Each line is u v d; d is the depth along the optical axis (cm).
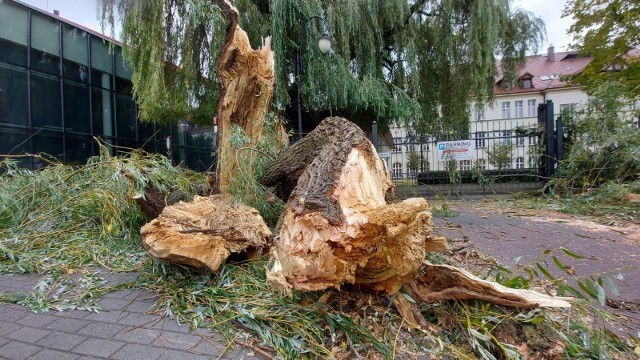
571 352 144
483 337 146
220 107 349
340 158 209
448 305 177
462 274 170
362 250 158
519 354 139
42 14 863
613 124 638
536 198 675
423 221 163
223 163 343
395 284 173
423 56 907
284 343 153
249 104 352
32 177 401
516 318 156
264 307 182
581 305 160
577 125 702
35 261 275
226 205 283
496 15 798
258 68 348
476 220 470
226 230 237
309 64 736
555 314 175
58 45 901
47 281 239
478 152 845
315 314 172
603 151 619
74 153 935
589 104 694
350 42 825
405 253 162
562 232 391
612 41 969
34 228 342
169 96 763
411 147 869
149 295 215
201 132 1341
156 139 1183
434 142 839
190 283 220
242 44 343
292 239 161
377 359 147
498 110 2517
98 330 172
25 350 154
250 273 229
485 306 167
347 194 182
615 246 327
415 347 152
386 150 893
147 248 215
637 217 459
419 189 784
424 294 179
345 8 742
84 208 363
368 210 166
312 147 312
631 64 960
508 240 352
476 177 789
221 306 188
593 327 166
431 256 240
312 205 168
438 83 945
